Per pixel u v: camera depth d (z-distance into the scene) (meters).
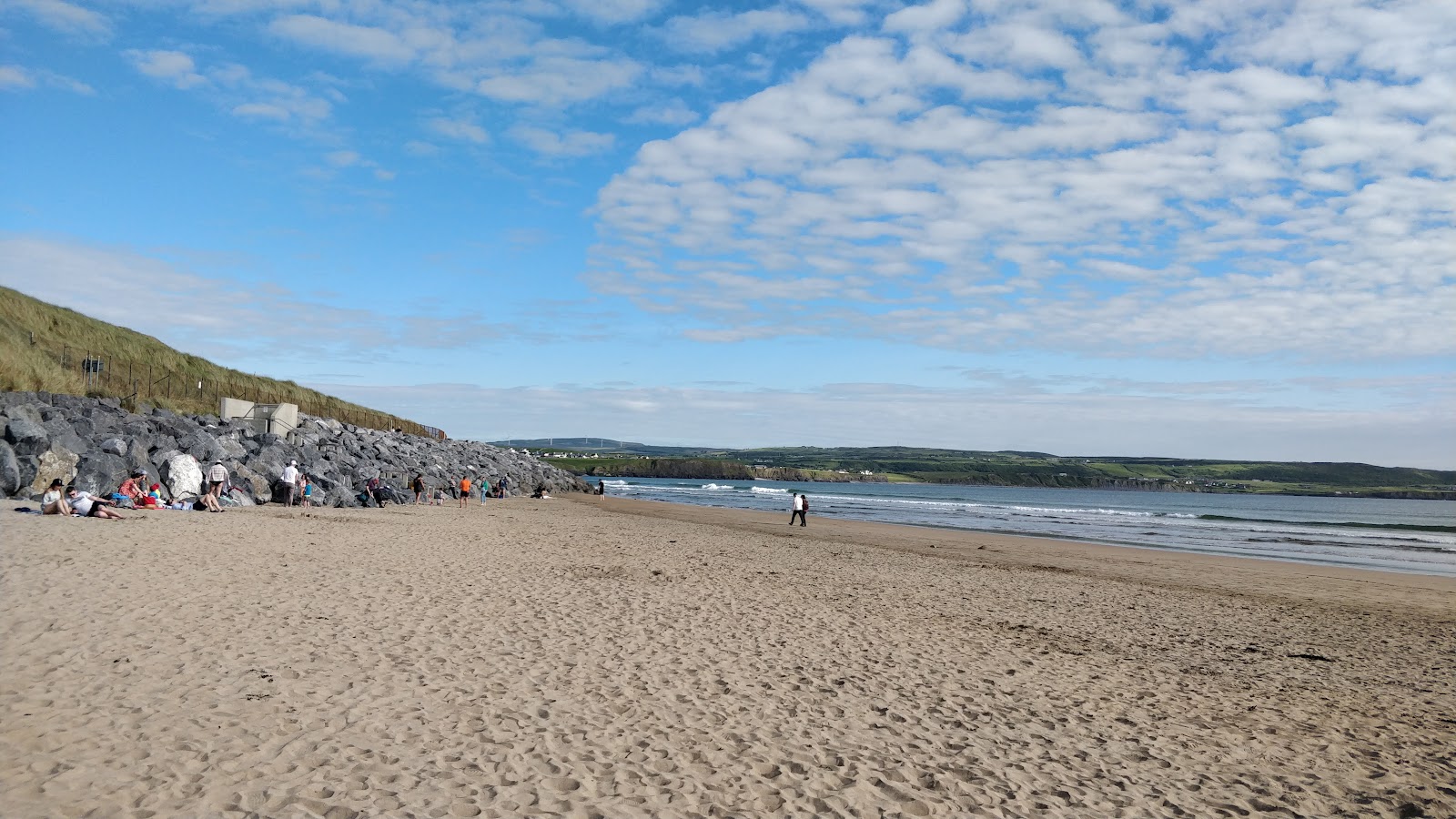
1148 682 10.46
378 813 5.20
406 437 60.25
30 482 21.00
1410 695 10.63
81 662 7.59
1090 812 6.26
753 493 106.50
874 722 8.00
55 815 4.75
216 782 5.42
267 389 58.66
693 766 6.54
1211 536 46.66
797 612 13.64
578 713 7.58
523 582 14.64
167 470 25.19
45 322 40.97
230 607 10.48
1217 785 7.02
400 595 12.38
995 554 28.77
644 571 17.56
